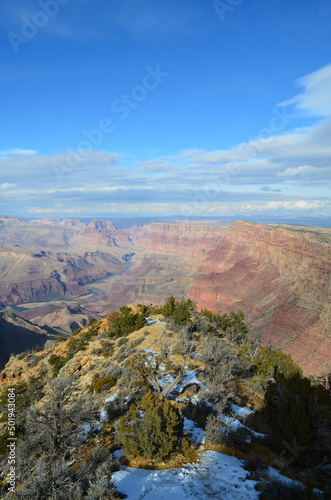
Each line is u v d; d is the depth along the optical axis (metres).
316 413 12.39
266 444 13.61
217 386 19.72
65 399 14.76
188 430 14.76
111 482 10.33
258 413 16.92
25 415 14.51
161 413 13.06
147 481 10.48
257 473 10.75
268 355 29.50
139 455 12.51
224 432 14.03
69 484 10.11
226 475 10.70
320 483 10.55
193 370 23.95
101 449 12.62
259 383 23.56
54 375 40.56
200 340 34.16
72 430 14.05
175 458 12.27
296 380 14.88
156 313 53.91
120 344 38.12
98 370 31.36
